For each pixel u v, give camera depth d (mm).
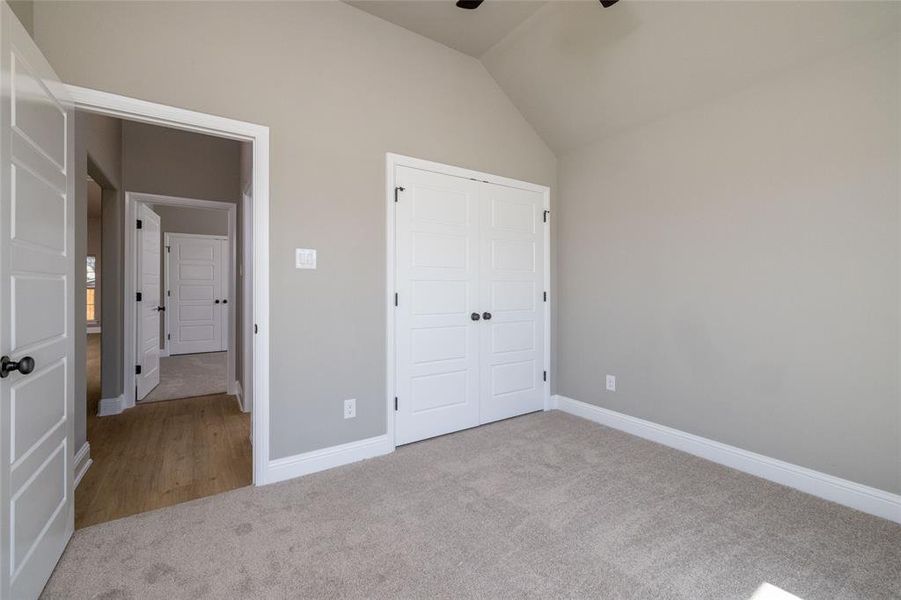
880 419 1999
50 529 1543
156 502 2129
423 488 2252
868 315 2029
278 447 2346
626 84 2811
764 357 2406
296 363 2398
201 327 6883
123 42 1933
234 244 4316
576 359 3592
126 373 3830
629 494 2197
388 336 2736
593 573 1590
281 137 2338
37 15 1770
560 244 3730
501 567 1618
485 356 3305
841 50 2076
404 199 2834
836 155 2115
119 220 3707
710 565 1639
